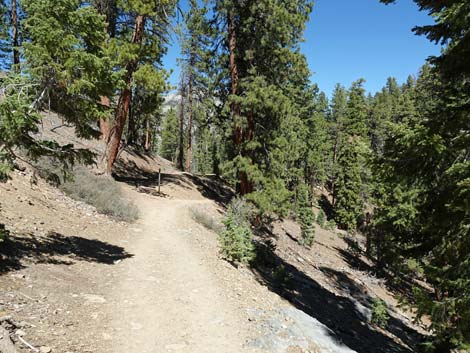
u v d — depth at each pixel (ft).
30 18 24.85
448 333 23.29
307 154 163.94
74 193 52.49
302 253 88.63
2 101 23.40
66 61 25.18
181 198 87.81
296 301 44.34
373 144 197.47
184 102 149.59
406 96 188.65
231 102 74.38
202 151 244.83
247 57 73.26
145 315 25.17
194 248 46.44
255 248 56.24
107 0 71.87
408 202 46.29
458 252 24.18
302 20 72.69
